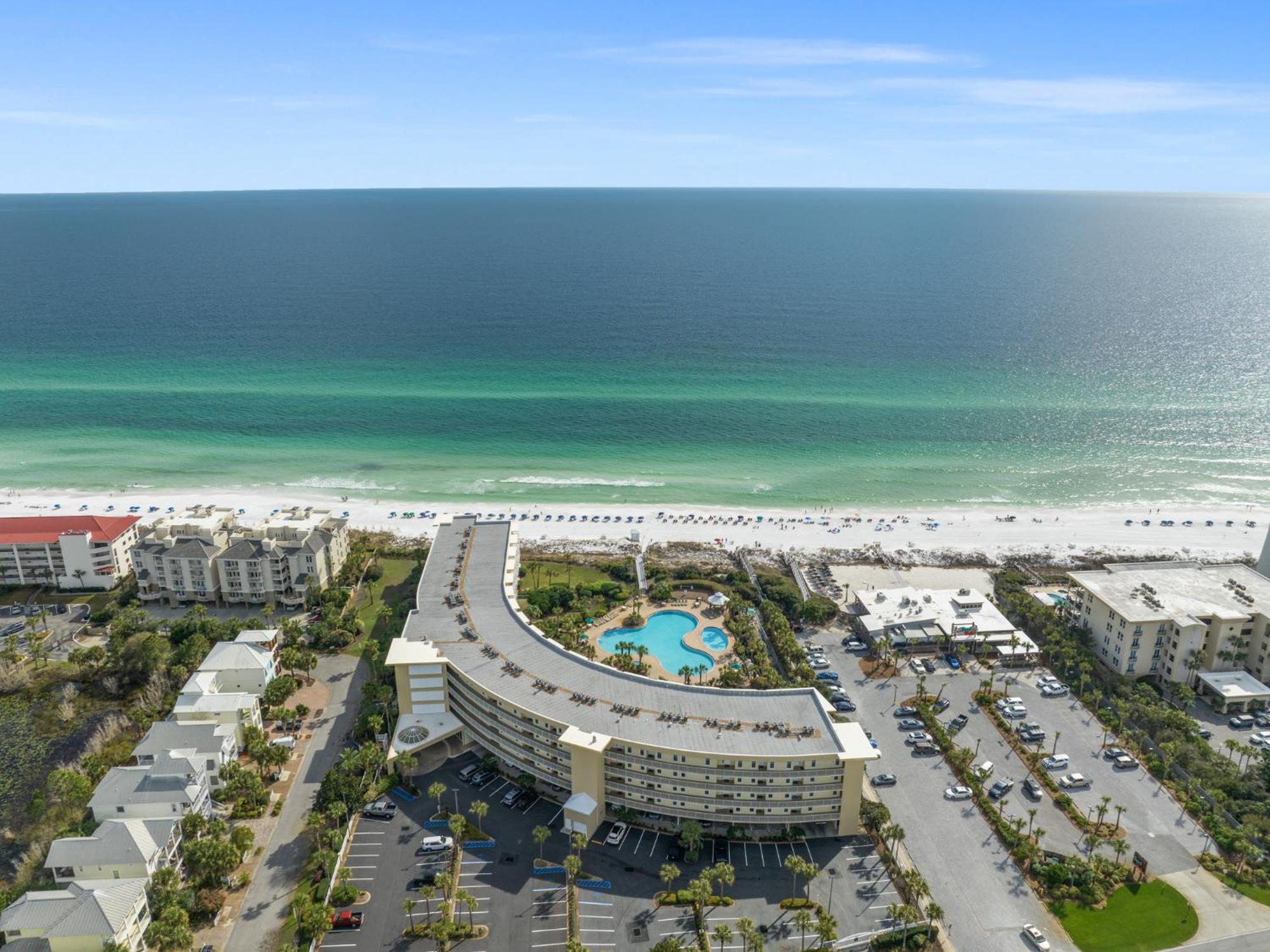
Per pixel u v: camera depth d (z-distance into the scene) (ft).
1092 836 506.48
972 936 441.27
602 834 515.09
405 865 485.97
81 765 562.66
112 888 418.72
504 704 548.31
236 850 474.08
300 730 611.88
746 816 512.22
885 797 547.08
